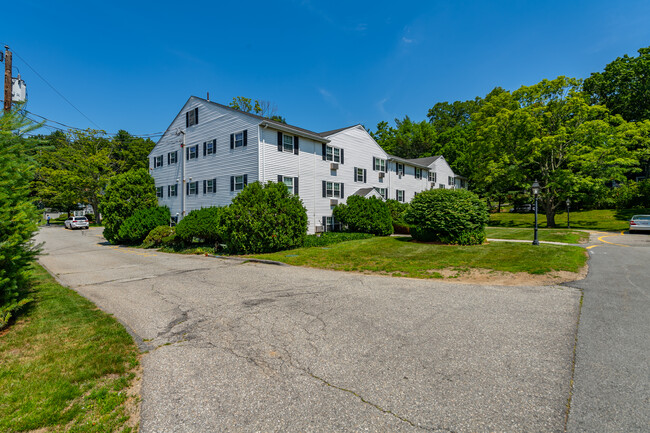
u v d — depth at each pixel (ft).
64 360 12.35
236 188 65.41
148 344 14.24
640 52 102.12
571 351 12.46
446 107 198.49
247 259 41.70
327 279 28.17
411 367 11.48
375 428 8.23
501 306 18.62
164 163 83.82
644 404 8.94
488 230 76.38
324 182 74.28
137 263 42.19
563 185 86.58
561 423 8.23
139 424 8.64
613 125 93.40
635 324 15.25
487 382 10.34
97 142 135.03
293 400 9.60
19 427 8.48
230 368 11.79
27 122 18.48
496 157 103.35
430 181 116.06
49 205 142.20
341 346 13.51
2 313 15.96
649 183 100.17
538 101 95.09
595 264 31.17
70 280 30.86
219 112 69.41
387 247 46.68
